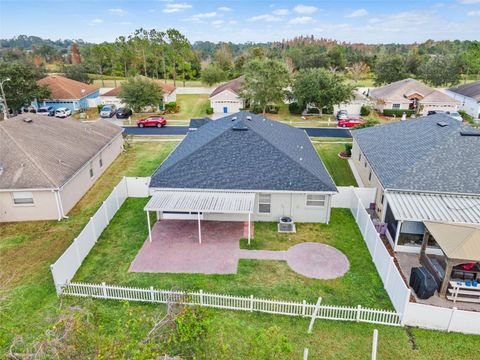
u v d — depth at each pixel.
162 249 20.95
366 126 39.31
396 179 22.55
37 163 24.80
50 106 60.50
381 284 17.97
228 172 23.66
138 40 92.75
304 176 23.34
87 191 29.03
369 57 114.88
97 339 10.37
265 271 18.97
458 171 22.61
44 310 16.09
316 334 14.85
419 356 13.76
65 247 21.31
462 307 16.30
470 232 16.97
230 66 109.94
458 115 53.44
